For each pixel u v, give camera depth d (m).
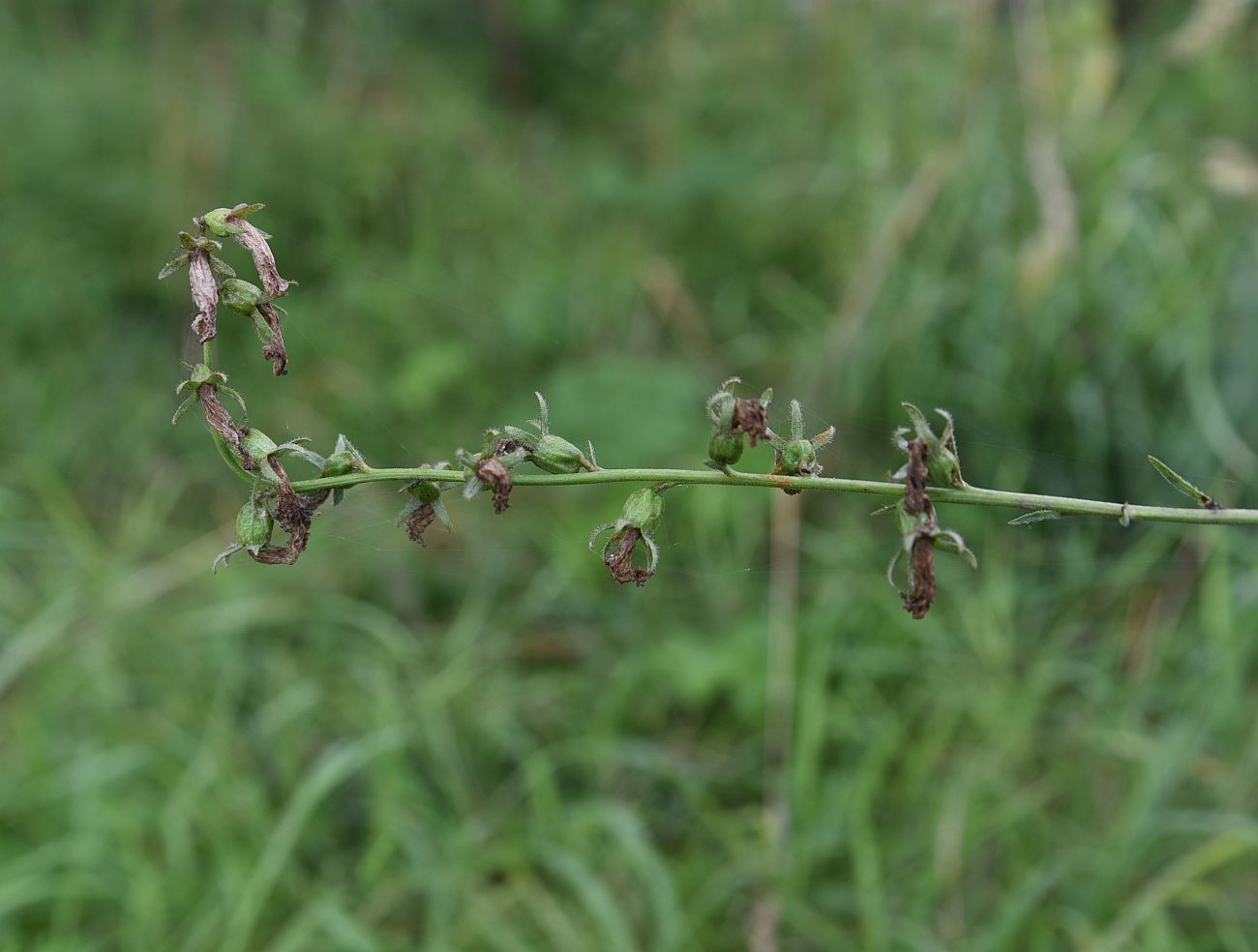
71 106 4.75
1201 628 3.35
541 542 3.69
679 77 5.20
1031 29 4.34
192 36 5.39
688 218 4.62
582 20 5.83
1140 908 2.66
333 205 4.43
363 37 5.60
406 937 2.86
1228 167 3.76
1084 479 3.64
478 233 4.64
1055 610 3.54
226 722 3.20
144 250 4.43
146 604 3.60
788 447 1.10
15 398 4.14
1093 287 3.69
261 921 2.85
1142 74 4.69
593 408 3.66
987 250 3.91
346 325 4.16
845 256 4.28
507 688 3.38
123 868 2.85
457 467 1.15
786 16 5.24
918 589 1.09
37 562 3.79
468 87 5.74
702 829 3.09
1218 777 3.06
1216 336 3.64
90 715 3.27
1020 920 2.68
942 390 3.73
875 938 2.70
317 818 3.10
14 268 4.32
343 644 3.55
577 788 3.26
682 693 3.23
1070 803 3.09
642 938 2.88
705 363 4.13
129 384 4.25
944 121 4.41
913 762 3.09
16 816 3.00
